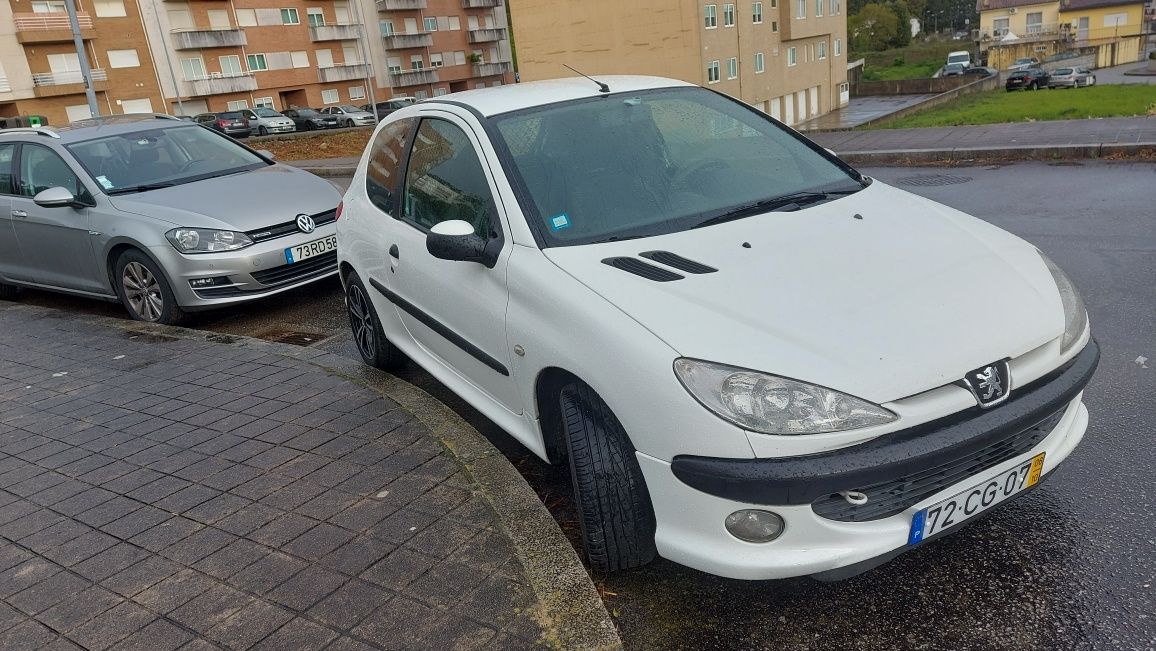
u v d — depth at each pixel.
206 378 4.89
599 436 2.59
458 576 2.70
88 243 6.61
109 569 2.96
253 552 2.96
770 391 2.21
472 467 3.41
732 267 2.68
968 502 2.40
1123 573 2.55
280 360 5.11
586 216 3.10
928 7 129.38
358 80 59.31
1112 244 5.96
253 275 6.22
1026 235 6.47
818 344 2.29
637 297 2.54
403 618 2.52
